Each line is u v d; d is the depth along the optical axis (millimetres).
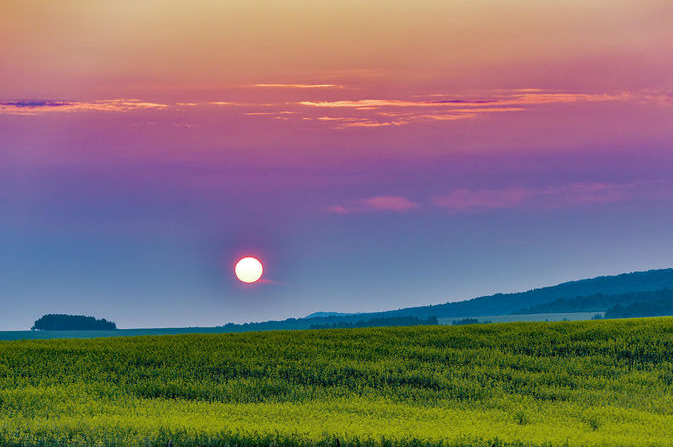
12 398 82812
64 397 85250
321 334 146875
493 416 75438
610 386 99562
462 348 128250
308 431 57031
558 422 72375
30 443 51875
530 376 104688
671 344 125062
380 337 140750
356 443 51031
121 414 72562
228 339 140875
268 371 107375
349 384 100562
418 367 111562
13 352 123750
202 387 96625
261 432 55125
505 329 145625
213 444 50688
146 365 113250
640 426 69500
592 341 130000
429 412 77312
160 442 51094
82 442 52125
